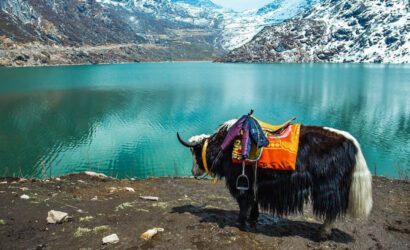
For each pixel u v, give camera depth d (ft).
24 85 222.48
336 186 12.12
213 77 296.10
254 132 13.03
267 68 461.37
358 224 15.03
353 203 11.98
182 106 132.05
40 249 11.73
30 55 600.80
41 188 20.85
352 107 128.06
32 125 99.96
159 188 23.47
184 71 413.18
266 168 12.93
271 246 12.73
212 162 14.92
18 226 13.37
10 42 611.88
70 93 177.68
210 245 12.50
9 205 15.81
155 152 68.64
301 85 214.69
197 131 88.94
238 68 477.77
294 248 12.62
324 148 12.34
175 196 20.90
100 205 17.38
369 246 12.84
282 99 149.89
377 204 17.75
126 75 333.42
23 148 74.84
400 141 80.18
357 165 11.89
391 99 147.33
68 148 74.23
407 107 126.41
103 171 57.62
